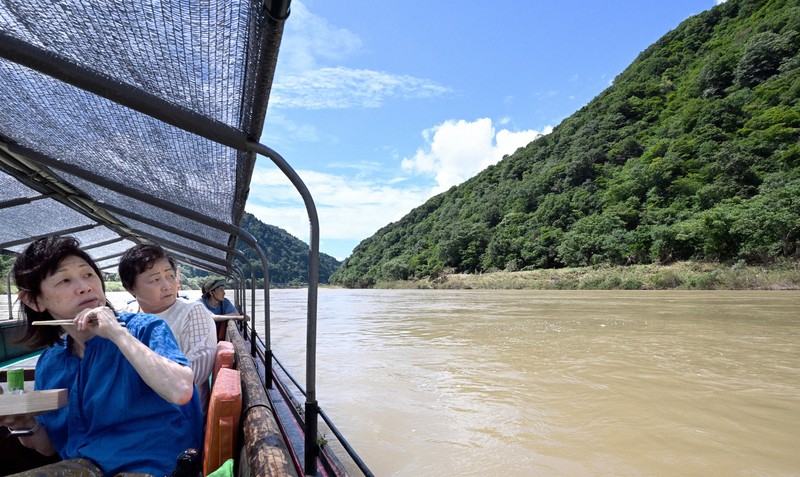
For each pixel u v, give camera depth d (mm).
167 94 1893
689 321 13906
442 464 3967
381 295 45094
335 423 4961
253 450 1538
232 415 1728
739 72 75062
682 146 62438
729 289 32594
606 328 12570
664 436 4555
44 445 1767
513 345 9969
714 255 40969
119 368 1588
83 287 1647
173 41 1501
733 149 54062
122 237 8594
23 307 1683
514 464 3982
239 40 1411
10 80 2186
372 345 10359
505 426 4855
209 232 5746
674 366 7578
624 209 58656
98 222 6871
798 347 9266
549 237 62000
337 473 2057
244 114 1688
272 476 1273
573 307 20391
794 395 5883
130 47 1592
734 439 4473
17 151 3195
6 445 1692
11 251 7559
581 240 55344
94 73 1460
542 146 107438
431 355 8930
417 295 43062
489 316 17234
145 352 1442
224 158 2607
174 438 1652
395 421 4996
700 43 104375
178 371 1480
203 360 2322
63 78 1478
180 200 4078
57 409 1570
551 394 6000
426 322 15633
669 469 3871
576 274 49312
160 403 1617
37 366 1770
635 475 3789
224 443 1701
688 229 43250
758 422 4926
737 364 7699
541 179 82938
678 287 35469
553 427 4801
